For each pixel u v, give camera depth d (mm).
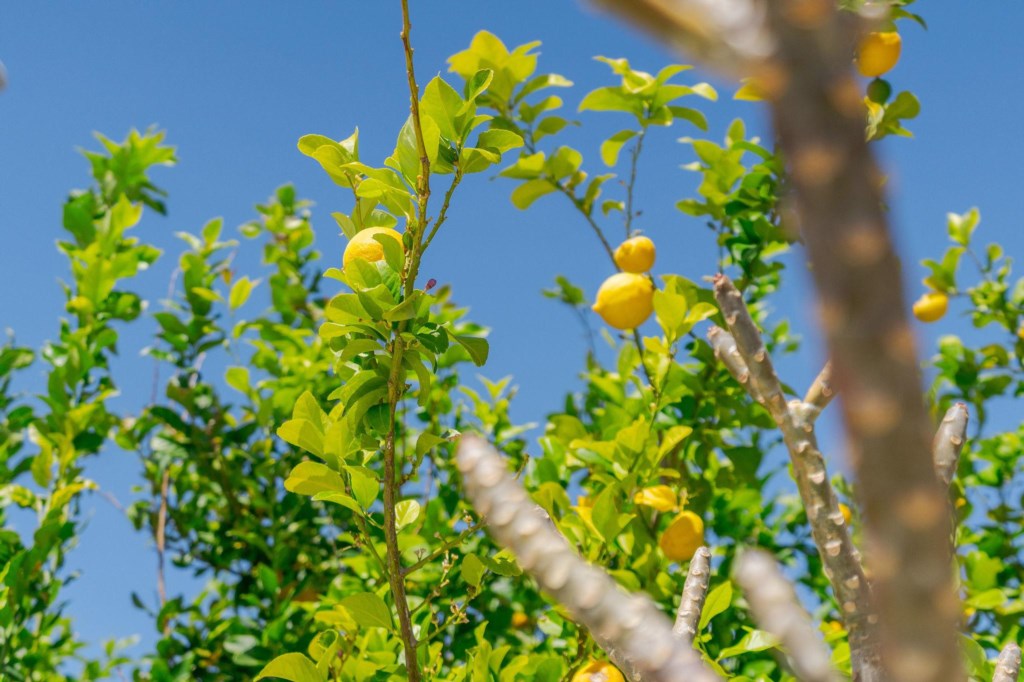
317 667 1783
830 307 297
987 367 2701
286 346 2629
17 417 2559
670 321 2072
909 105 2207
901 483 302
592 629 556
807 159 298
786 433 1231
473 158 1729
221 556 2615
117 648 2535
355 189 1799
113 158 2787
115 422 2654
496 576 2223
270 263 2912
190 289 2672
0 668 2162
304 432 1767
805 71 302
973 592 2205
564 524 1959
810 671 577
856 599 1158
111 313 2621
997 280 2738
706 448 2215
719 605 1825
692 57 316
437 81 1731
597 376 2418
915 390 299
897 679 316
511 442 2523
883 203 301
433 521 2230
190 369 2645
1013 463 2572
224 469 2592
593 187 2309
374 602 1795
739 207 2277
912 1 2029
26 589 2268
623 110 2312
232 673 2381
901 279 298
